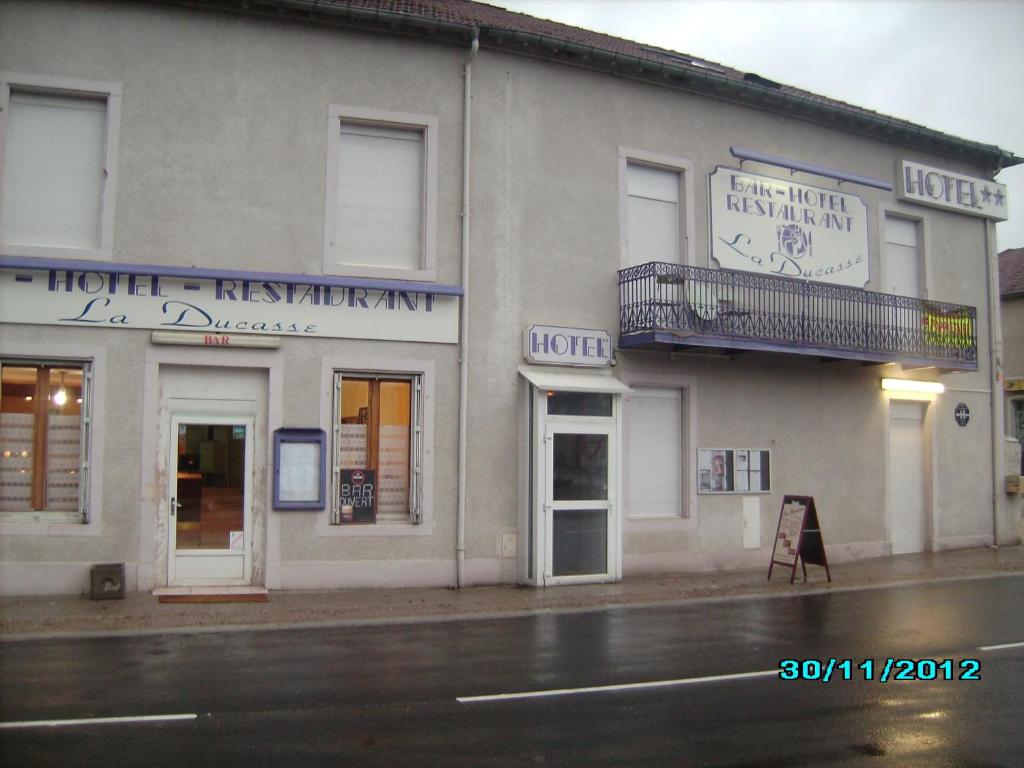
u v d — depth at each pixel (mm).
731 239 14867
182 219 11461
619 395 13219
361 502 12148
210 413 11633
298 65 12047
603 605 11383
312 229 11945
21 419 11047
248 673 7609
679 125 14594
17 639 8805
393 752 5652
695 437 14336
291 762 5426
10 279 10859
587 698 6988
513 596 11742
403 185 12578
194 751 5594
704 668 8008
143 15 11484
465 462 12484
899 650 8828
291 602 10883
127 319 11195
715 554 14375
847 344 15094
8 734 5879
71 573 10891
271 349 11711
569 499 12797
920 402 17391
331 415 11969
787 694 7180
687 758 5629
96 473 11008
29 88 11109
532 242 13172
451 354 12523
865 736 6141
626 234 13945
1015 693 7309
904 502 17094
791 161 15336
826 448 15742
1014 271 29281
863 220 16547
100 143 11359
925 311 16406
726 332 13727
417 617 10391
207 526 11617
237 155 11727
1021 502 23578
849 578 13789
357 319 12070
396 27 12305
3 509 10961
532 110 13344
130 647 8547
